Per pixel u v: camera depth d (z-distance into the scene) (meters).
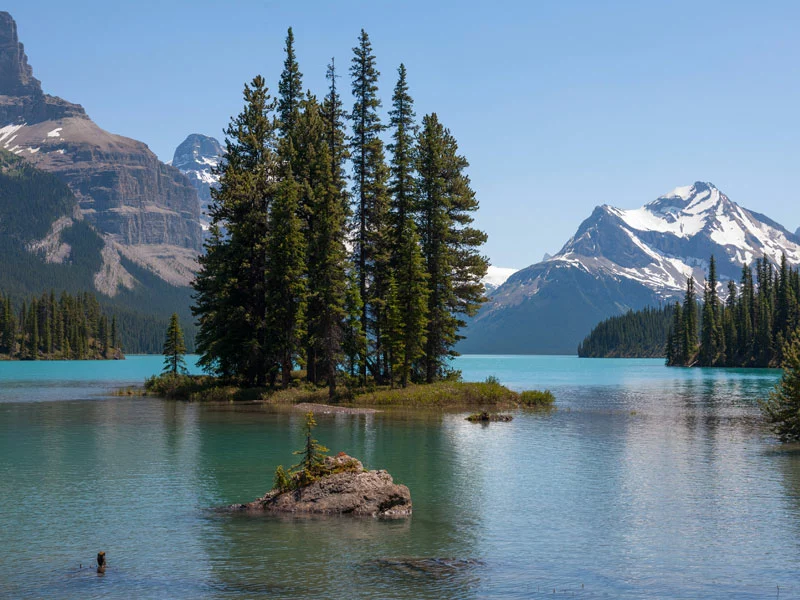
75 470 29.88
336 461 24.33
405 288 62.88
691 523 21.98
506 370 190.88
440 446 36.97
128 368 180.75
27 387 92.19
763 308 181.50
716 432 43.62
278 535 20.33
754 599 15.85
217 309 68.31
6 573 17.19
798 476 29.27
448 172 70.88
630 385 103.88
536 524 21.78
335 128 72.25
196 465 31.11
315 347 62.47
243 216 67.81
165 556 18.42
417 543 19.69
